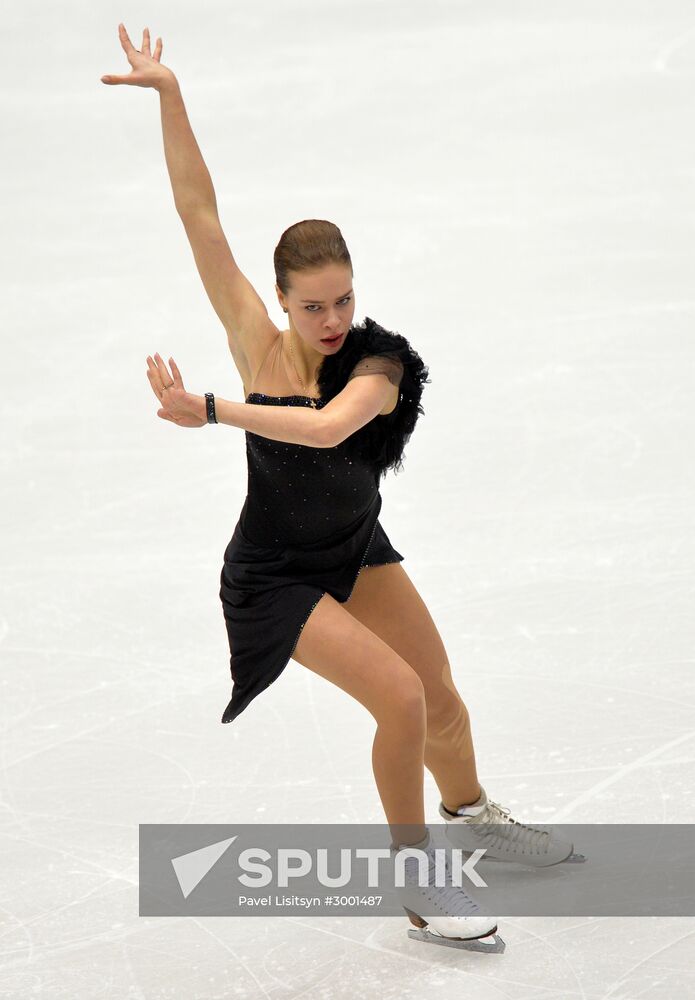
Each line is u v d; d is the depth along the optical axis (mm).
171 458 21500
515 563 17234
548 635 15438
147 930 11094
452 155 34250
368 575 11242
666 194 31078
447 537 18078
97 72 40781
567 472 19688
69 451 21859
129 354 25594
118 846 12344
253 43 41406
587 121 35344
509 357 23922
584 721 13727
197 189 11234
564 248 28719
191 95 38625
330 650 10500
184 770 13547
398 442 10602
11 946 10953
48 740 14211
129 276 29438
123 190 34531
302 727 14336
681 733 13391
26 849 12352
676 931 10555
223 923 11148
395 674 10352
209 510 19641
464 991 9984
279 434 9727
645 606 15852
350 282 10125
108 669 15617
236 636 11156
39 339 26406
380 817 12578
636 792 12492
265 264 29344
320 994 10117
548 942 10539
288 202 32312
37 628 16594
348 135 35719
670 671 14516
